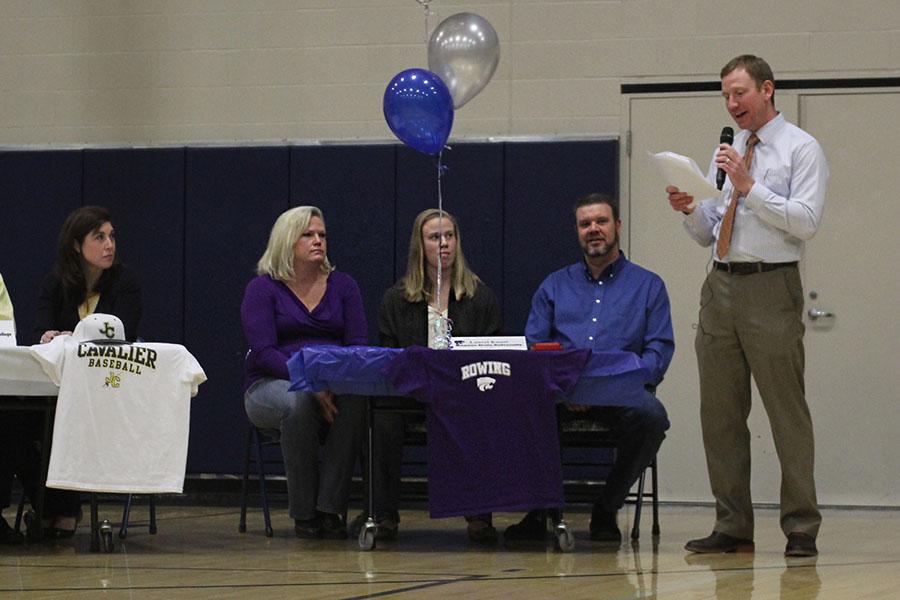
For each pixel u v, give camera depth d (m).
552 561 5.73
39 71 10.09
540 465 5.92
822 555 6.00
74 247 6.76
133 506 9.06
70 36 10.06
